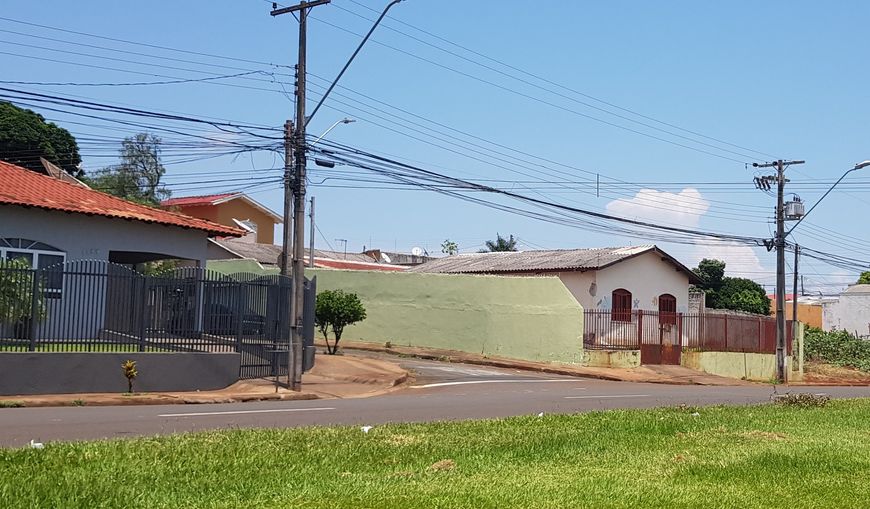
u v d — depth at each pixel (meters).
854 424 14.84
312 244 42.94
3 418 13.31
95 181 46.22
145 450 9.35
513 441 11.36
